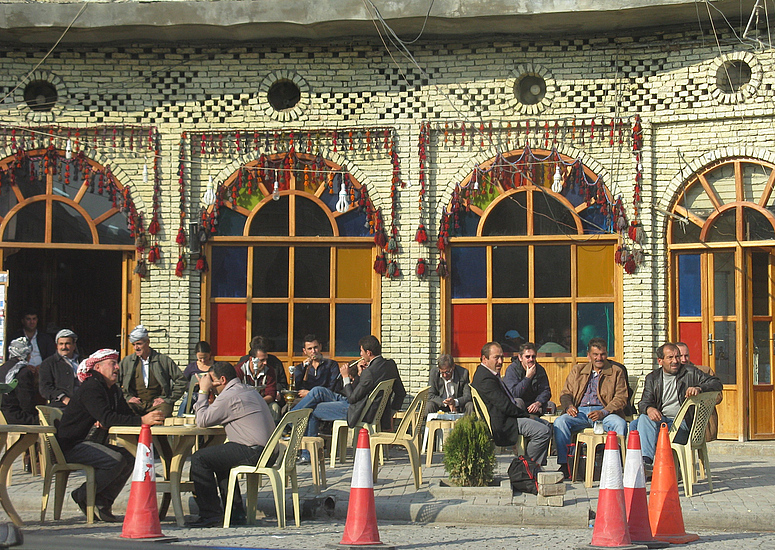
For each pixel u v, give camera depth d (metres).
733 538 12.06
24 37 20.92
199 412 12.88
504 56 21.27
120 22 20.33
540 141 21.20
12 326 23.48
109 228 21.52
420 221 21.22
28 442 12.48
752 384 20.12
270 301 21.56
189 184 21.53
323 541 11.27
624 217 20.72
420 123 21.38
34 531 11.90
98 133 21.53
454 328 21.44
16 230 21.30
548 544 11.34
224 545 10.81
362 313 21.56
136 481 11.22
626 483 11.38
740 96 20.16
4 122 21.31
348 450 19.33
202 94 21.64
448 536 12.00
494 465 14.52
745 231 20.19
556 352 21.09
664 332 20.55
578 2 19.62
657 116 20.70
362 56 21.56
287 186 21.69
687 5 19.30
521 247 21.36
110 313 25.59
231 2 20.34
